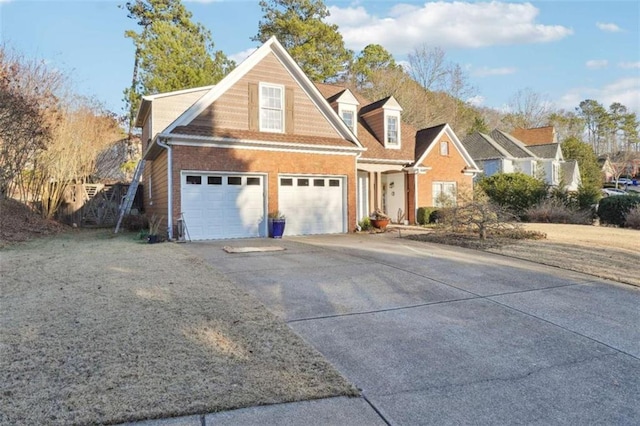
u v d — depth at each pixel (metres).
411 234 13.70
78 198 18.52
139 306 5.01
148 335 4.08
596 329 4.66
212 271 7.18
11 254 9.12
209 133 12.18
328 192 14.46
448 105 39.97
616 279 7.00
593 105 67.88
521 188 20.81
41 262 8.01
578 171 35.66
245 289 6.05
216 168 12.30
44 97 14.95
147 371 3.32
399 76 37.44
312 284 6.45
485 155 30.30
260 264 8.02
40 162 16.61
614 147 66.12
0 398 2.86
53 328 4.25
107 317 4.60
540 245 10.66
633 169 56.47
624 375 3.54
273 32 30.47
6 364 3.41
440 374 3.49
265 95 13.46
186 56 25.22
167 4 28.73
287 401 2.95
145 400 2.87
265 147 13.09
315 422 2.71
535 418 2.84
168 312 4.79
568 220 18.67
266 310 5.02
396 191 20.03
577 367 3.68
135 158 26.64
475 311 5.25
